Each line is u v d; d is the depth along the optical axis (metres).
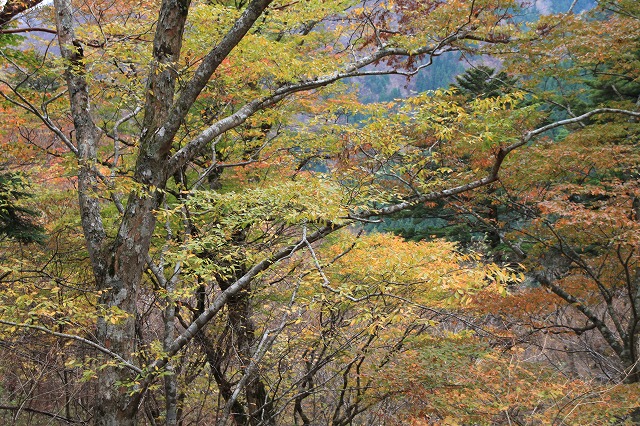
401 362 7.36
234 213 7.38
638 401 6.42
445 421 5.95
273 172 9.51
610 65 14.12
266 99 7.37
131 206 5.86
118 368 5.70
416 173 8.10
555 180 9.98
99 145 9.04
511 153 9.36
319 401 9.32
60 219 9.52
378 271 6.17
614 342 9.44
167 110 6.02
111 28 6.99
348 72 8.59
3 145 7.42
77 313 5.39
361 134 7.58
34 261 8.52
